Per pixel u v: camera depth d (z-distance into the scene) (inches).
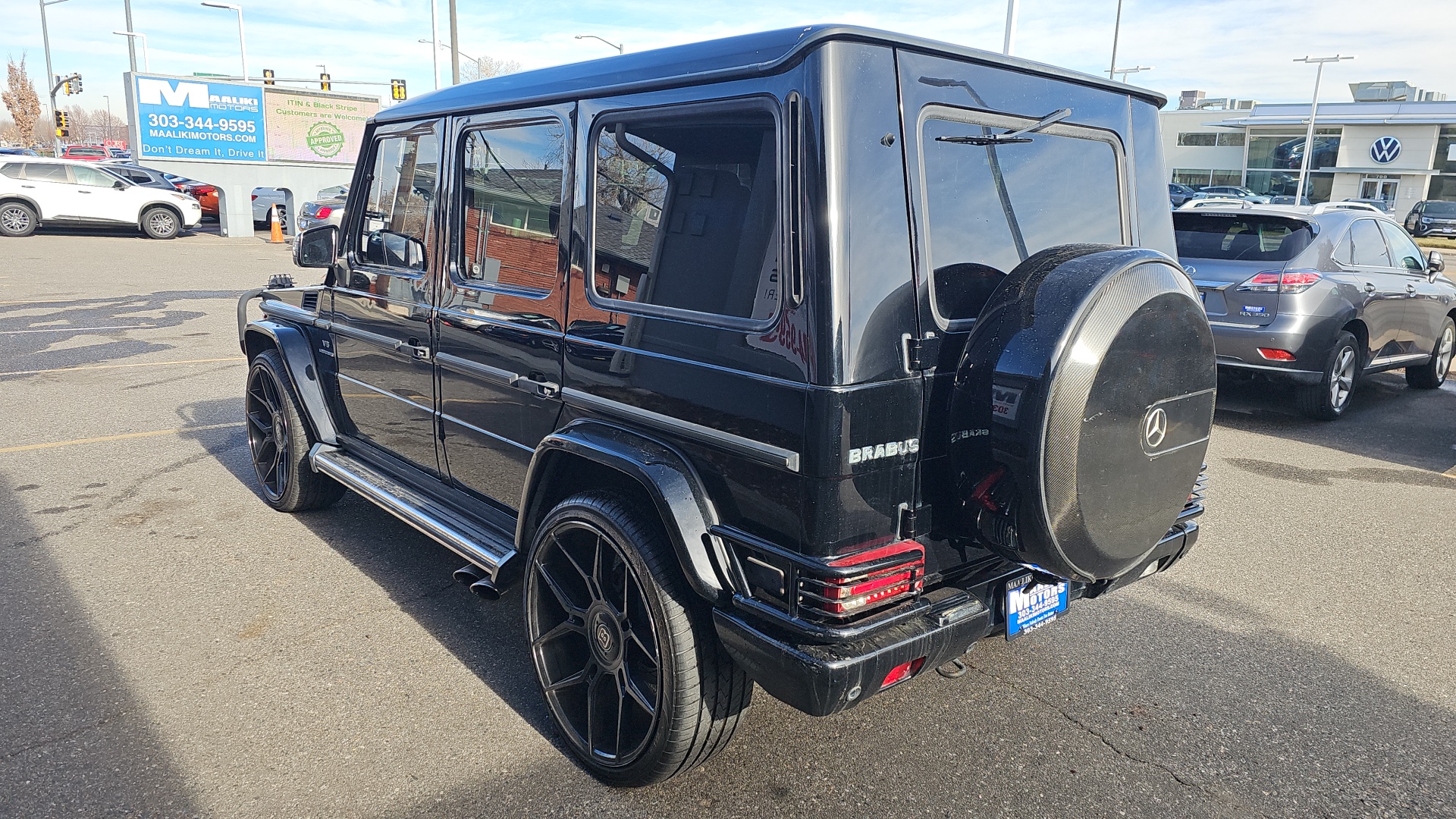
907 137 91.3
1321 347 275.0
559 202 115.7
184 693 128.3
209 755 114.3
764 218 90.4
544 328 119.2
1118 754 118.3
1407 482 234.1
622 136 106.4
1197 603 164.2
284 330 189.6
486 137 128.7
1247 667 141.4
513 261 125.0
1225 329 280.4
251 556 176.2
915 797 108.9
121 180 856.3
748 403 91.9
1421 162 1905.8
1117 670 139.9
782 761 115.4
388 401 160.9
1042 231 107.8
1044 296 89.5
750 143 91.6
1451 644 149.5
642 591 101.0
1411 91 2269.9
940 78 94.6
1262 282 273.9
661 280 101.9
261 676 133.3
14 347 375.9
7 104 2229.3
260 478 207.2
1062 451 87.4
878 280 88.0
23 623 147.5
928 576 99.7
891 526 92.7
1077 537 92.0
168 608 153.9
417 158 145.4
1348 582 173.6
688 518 96.0
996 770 114.3
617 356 107.4
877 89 88.6
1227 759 117.4
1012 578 105.1
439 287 141.0
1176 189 1665.8
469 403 137.7
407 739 119.0
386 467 168.1
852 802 107.7
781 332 88.4
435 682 132.6
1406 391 353.1
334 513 200.4
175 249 794.2
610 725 113.2
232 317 459.2
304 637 145.1
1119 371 90.0
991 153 101.2
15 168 816.3
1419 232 1408.7
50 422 268.4
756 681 94.3
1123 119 119.3
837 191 85.0
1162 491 100.3
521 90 122.6
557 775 112.4
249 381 205.2
